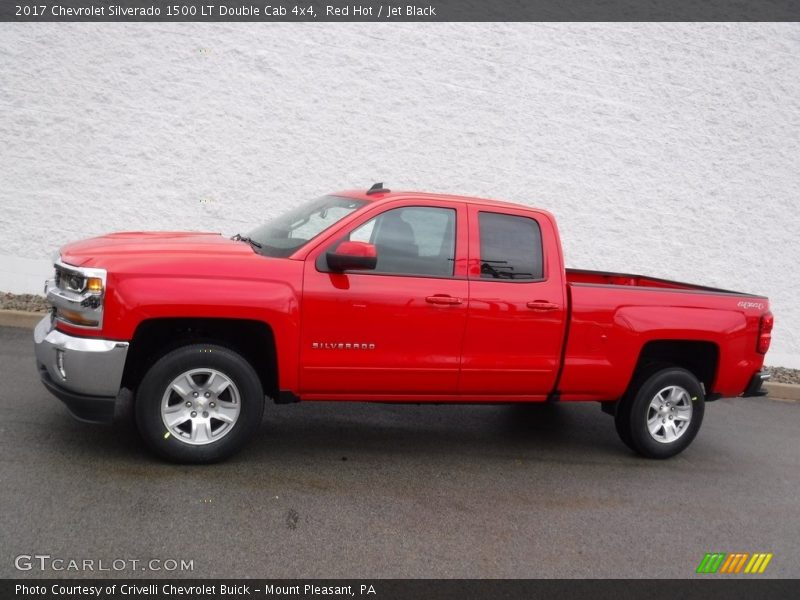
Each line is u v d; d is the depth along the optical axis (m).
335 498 4.91
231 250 5.30
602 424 7.49
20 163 9.61
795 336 11.07
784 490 6.09
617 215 10.75
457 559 4.30
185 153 9.91
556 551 4.54
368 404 7.22
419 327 5.52
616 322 6.11
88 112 9.66
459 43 10.26
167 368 4.95
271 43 9.93
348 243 5.16
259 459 5.43
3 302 9.05
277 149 10.08
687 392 6.46
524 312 5.82
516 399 6.02
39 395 6.27
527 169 10.54
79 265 4.88
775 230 10.95
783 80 10.76
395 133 10.26
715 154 10.80
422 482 5.37
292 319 5.18
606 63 10.54
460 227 5.76
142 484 4.76
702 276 10.96
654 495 5.64
